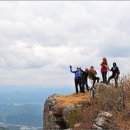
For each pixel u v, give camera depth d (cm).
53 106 3691
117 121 3084
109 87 3616
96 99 3525
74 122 3388
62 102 3691
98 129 3023
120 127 3005
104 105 3353
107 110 3300
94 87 3675
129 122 3066
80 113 3422
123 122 3070
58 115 3572
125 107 3272
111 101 3369
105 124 3041
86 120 3266
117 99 3378
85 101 3553
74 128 3206
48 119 3669
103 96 3497
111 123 3055
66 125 3466
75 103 3553
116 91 3500
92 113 3319
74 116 3431
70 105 3541
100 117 3122
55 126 3541
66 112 3509
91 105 3484
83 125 3183
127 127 2989
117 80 3741
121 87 3544
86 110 3428
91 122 3181
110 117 3116
